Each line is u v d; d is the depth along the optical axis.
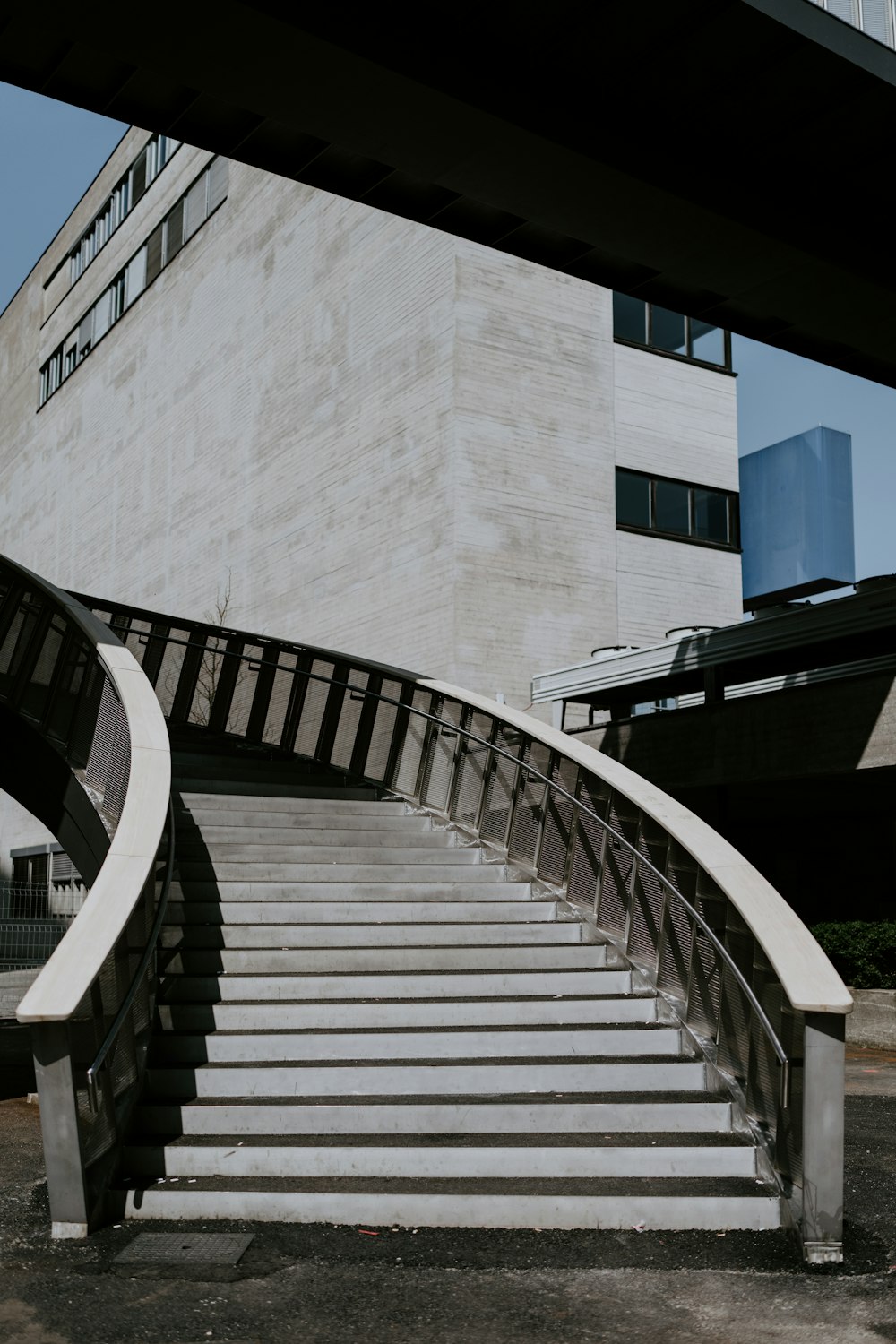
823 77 11.30
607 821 9.45
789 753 14.70
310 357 25.11
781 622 15.32
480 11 10.49
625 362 23.00
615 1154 6.42
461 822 11.98
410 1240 5.75
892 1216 6.23
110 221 36.75
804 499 26.47
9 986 19.30
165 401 31.77
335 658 14.41
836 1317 4.82
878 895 18.09
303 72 10.32
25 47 10.34
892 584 13.88
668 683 18.19
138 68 10.41
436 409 21.20
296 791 13.00
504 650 20.64
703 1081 7.36
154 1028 7.78
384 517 22.23
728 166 12.35
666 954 8.37
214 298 29.55
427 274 21.78
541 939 9.41
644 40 10.81
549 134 11.20
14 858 38.72
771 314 14.15
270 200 27.27
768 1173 6.30
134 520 33.03
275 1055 7.57
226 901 9.61
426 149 11.34
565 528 21.64
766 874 20.25
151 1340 4.55
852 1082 10.48
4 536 45.25
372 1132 6.80
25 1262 5.37
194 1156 6.39
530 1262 5.46
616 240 12.70
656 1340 4.60
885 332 14.34
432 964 8.92
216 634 16.45
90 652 11.16
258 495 26.59
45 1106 5.68
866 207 13.19
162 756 8.54
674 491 23.28
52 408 40.75
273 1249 5.59
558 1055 7.72
